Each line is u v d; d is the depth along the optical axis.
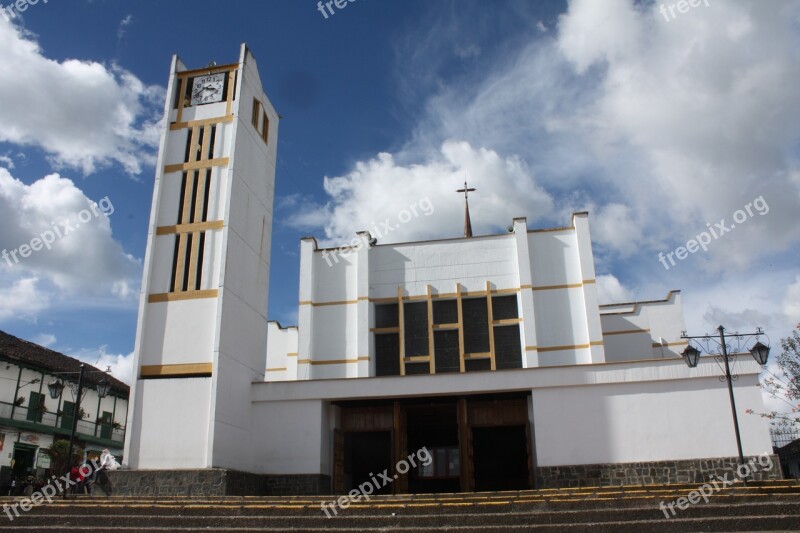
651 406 25.45
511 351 34.47
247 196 30.03
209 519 16.84
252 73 31.67
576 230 35.34
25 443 36.94
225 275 27.23
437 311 36.03
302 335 36.00
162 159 29.61
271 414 28.39
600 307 42.59
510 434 33.06
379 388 28.06
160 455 25.20
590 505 16.67
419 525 15.95
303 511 17.44
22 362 37.25
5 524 17.30
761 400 24.77
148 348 26.94
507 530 14.91
